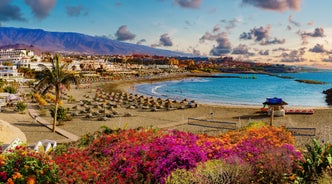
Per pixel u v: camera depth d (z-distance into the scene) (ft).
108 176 32.65
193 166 30.35
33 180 28.37
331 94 295.48
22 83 333.83
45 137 103.60
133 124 131.64
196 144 40.01
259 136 55.47
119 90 334.85
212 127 121.39
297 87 429.38
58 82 112.78
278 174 29.43
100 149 44.11
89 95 251.19
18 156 29.91
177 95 288.92
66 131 113.39
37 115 145.69
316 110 169.17
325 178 28.99
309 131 107.86
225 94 304.09
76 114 147.64
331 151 33.65
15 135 57.31
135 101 207.62
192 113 163.84
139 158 34.86
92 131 114.42
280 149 33.47
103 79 477.77
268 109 154.71
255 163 30.50
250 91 347.36
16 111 154.51
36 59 588.91
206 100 244.63
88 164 37.01
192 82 526.16
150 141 45.96
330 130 111.04
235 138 54.90
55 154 50.52
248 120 141.18
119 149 42.14
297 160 32.17
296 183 28.58
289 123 131.34
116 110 170.50
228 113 164.76
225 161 29.27
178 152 33.35
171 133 52.75
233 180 26.58
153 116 152.76
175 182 26.27
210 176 26.53
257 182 28.45
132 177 31.58
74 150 46.85
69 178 32.01
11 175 28.35
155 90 346.74
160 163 32.45
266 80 639.76
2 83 255.09
